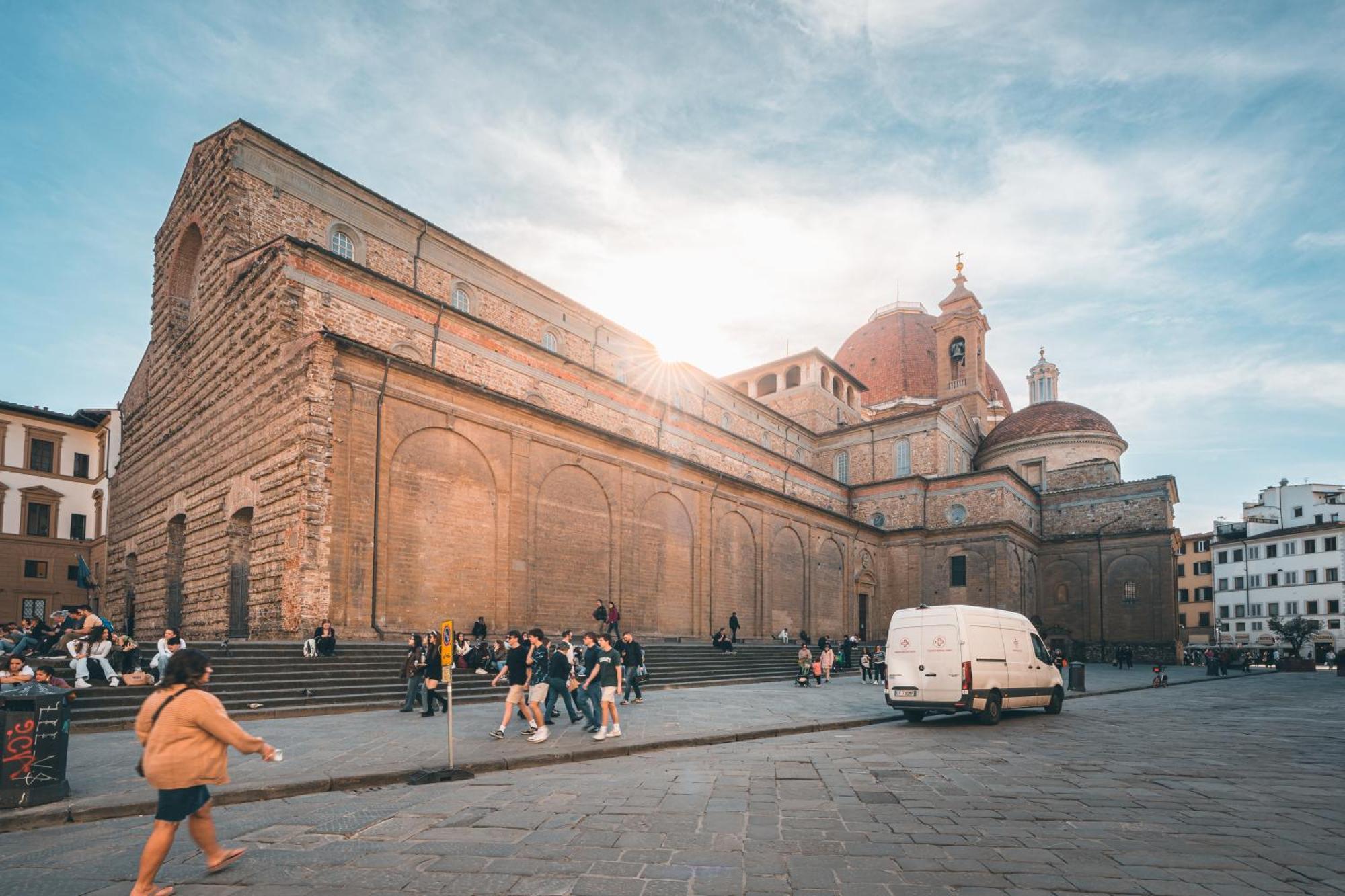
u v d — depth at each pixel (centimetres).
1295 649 6862
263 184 2894
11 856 670
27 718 812
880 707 1980
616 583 3189
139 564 3525
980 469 6425
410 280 3294
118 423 4812
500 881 597
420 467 2491
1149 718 1900
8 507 4622
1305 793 945
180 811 565
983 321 6756
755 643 3956
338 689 1773
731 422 5125
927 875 612
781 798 891
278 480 2297
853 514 5688
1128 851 682
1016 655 1853
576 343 4028
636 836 722
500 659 2252
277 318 2464
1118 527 5669
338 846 693
